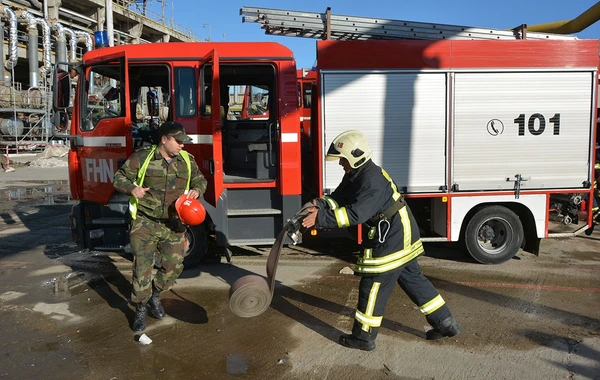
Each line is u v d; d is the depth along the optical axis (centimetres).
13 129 2502
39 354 358
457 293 491
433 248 679
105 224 554
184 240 411
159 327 408
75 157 562
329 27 625
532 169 568
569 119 565
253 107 700
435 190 564
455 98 555
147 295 389
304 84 679
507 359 349
